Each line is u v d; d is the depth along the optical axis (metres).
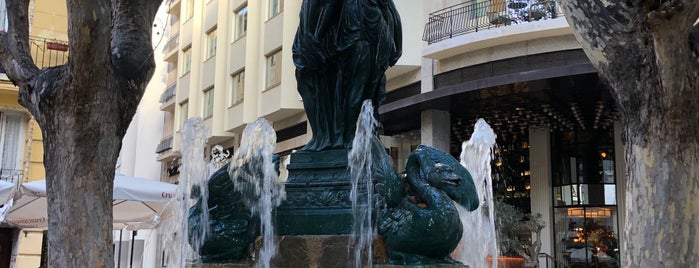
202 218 5.08
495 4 17.25
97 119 5.26
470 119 19.00
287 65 21.33
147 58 5.81
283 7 21.89
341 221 4.85
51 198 5.28
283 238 4.91
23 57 5.60
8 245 16.73
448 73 18.22
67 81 5.20
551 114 18.34
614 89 4.24
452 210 4.67
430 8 18.81
